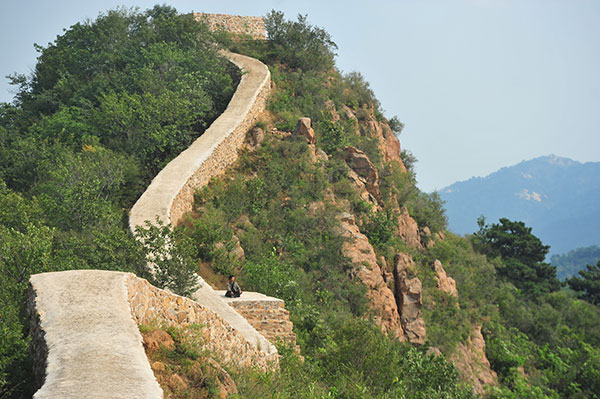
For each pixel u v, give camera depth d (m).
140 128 39.09
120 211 28.56
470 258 54.84
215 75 49.22
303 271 33.12
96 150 33.97
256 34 70.19
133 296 10.76
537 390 41.22
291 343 21.62
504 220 75.94
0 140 41.81
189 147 36.78
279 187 38.22
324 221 37.16
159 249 19.66
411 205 51.56
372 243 40.38
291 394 15.65
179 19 54.97
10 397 9.09
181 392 9.31
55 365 7.91
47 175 34.59
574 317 58.31
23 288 15.52
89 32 55.41
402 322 36.53
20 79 57.34
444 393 24.42
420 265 44.00
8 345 9.67
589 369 45.28
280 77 55.44
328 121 47.97
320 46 61.62
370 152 49.38
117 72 48.34
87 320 9.27
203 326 13.01
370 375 22.23
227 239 30.22
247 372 13.92
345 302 32.78
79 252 20.12
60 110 46.16
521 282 67.56
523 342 48.75
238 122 41.38
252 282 28.41
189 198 32.12
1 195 26.75
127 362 8.16
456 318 41.12
